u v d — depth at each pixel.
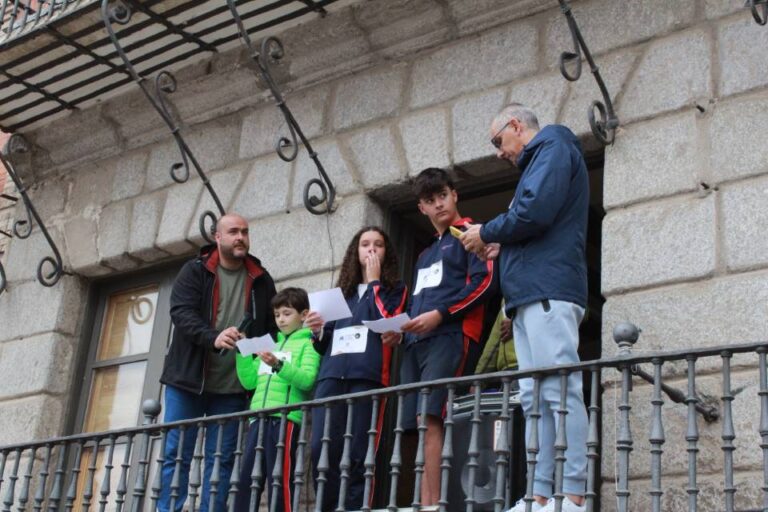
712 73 8.76
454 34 10.23
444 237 8.73
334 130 10.70
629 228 8.66
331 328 9.07
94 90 11.88
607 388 8.29
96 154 12.39
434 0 10.12
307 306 9.45
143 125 11.98
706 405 7.84
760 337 7.85
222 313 9.78
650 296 8.39
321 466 7.70
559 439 6.72
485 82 9.93
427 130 10.11
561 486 6.66
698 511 7.64
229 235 9.86
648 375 7.46
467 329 8.41
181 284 9.78
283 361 9.00
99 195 12.24
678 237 8.43
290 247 10.56
